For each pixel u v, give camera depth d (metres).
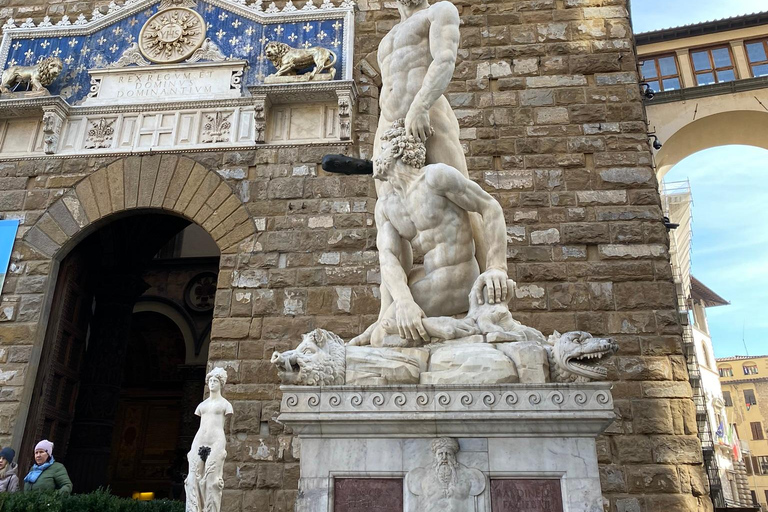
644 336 8.85
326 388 3.87
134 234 13.54
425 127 4.89
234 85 11.01
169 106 10.88
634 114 10.20
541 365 3.93
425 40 5.22
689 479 8.06
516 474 3.66
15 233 10.36
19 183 10.66
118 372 13.22
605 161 9.95
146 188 10.41
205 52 11.27
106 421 12.75
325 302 9.52
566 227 9.59
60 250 10.30
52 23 12.09
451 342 4.25
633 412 8.44
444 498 3.61
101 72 11.27
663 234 9.44
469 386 3.78
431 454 3.73
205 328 18.30
